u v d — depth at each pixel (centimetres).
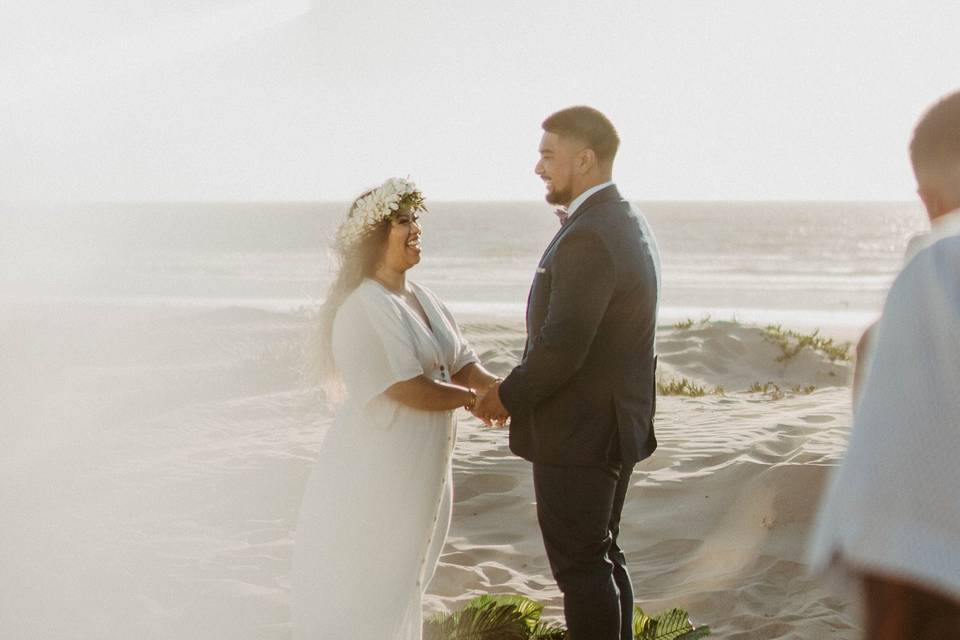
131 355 1377
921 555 149
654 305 364
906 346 158
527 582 508
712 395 1078
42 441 888
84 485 717
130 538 584
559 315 342
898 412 155
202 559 547
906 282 163
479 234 8769
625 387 355
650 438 375
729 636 429
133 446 851
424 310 396
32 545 574
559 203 371
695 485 605
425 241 7656
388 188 371
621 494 381
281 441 859
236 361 1277
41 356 1386
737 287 3406
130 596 488
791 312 2548
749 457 660
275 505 659
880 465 155
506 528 588
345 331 363
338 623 363
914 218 12438
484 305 2795
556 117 362
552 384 344
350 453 366
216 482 716
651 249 366
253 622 457
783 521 541
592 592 355
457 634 387
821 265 4778
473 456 729
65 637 438
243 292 3144
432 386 360
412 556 368
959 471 150
